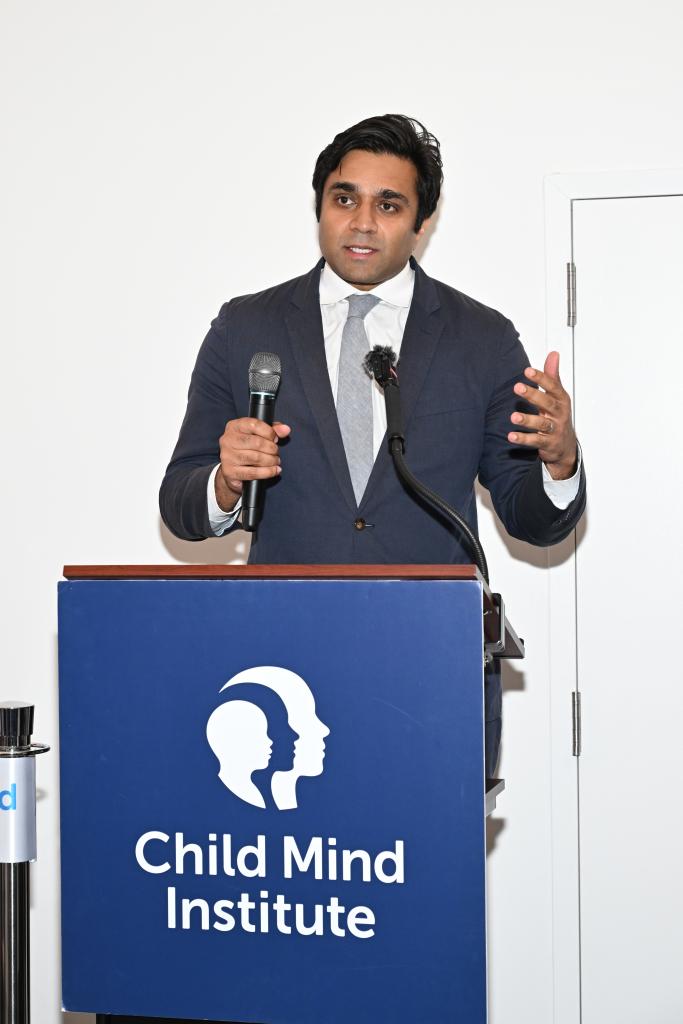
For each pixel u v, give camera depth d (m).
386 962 1.50
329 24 3.33
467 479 2.32
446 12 3.27
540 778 3.16
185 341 3.36
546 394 1.91
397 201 2.29
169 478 2.34
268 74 3.35
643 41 3.17
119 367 3.38
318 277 2.44
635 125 3.17
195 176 3.38
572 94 3.20
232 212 3.36
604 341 3.17
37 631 3.38
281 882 1.54
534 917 3.15
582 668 3.15
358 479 2.26
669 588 3.13
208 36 3.38
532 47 3.22
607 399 3.17
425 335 2.35
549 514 2.09
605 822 3.13
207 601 1.57
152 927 1.57
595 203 3.18
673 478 3.14
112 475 3.37
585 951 3.12
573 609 3.16
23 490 3.41
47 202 3.43
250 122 3.36
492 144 3.23
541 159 3.21
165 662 1.58
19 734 1.77
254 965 1.54
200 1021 1.69
